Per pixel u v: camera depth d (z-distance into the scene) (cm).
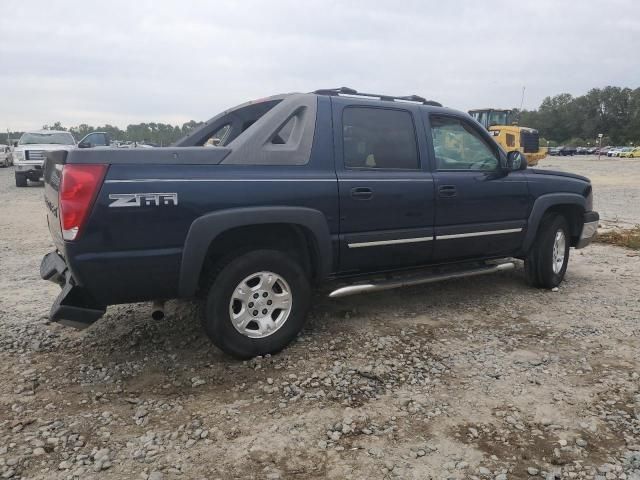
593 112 12588
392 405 320
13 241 830
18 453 268
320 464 263
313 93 417
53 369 365
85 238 314
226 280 360
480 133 506
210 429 293
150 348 402
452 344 414
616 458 269
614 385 346
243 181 359
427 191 448
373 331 439
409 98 476
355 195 406
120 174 321
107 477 251
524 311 495
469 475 255
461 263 501
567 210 581
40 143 1888
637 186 2047
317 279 410
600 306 511
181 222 338
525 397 331
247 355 375
